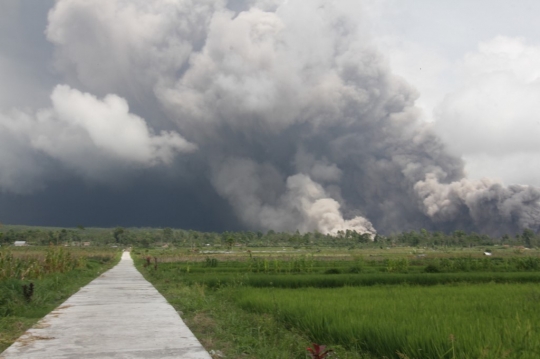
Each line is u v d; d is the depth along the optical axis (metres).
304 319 9.98
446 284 25.53
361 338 8.32
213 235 184.00
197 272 39.53
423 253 99.62
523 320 9.21
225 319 11.52
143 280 29.34
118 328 10.34
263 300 13.52
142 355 7.67
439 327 8.20
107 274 37.03
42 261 29.77
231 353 8.12
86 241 157.75
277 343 9.00
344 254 93.94
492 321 9.00
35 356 7.56
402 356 7.11
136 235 170.88
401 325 8.39
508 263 45.00
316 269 42.16
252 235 183.75
